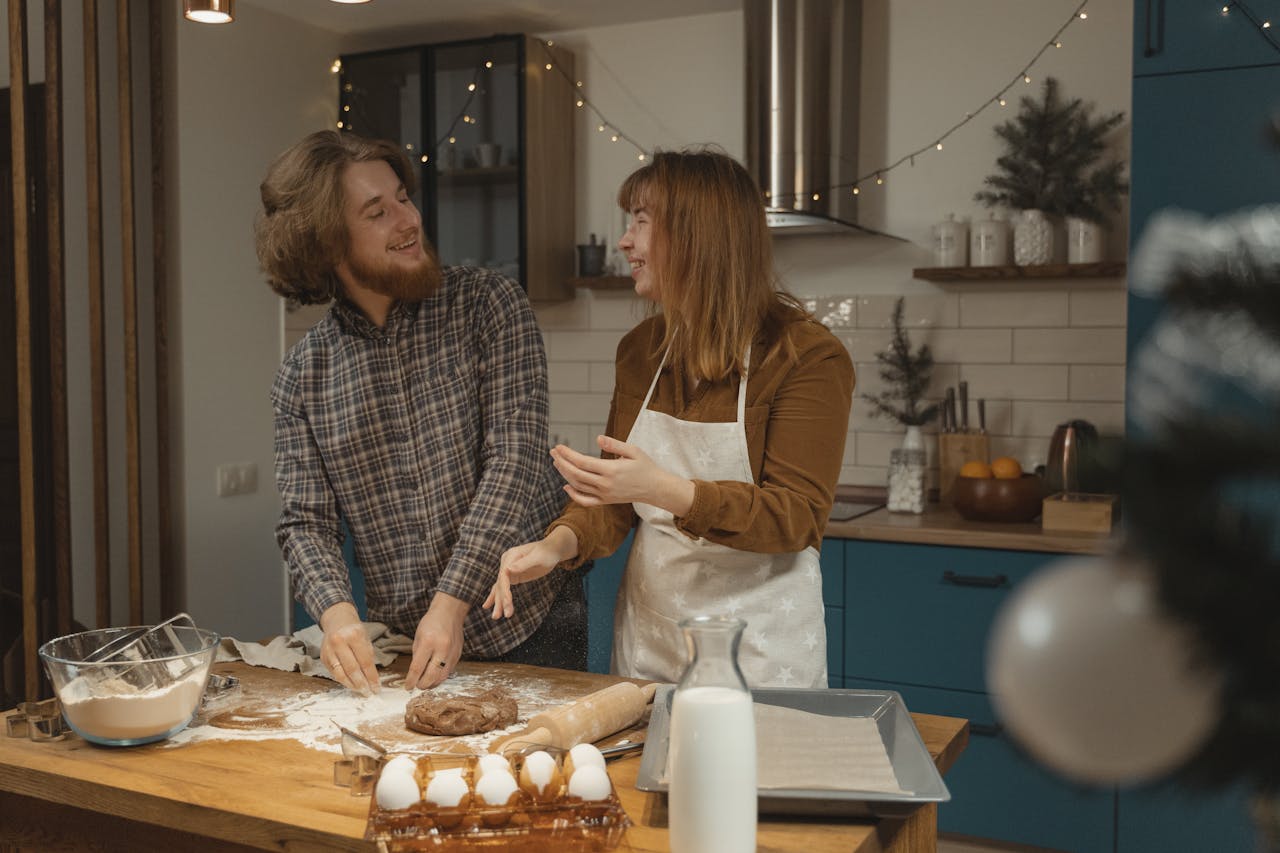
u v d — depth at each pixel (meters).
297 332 4.16
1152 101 2.69
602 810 1.04
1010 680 0.30
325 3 3.91
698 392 1.74
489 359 1.85
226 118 3.88
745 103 3.57
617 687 1.41
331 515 1.88
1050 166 3.38
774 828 1.09
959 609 2.96
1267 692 0.28
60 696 1.34
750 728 0.97
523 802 1.04
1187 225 0.31
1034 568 2.86
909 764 1.16
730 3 3.81
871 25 3.68
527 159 3.91
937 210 3.62
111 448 3.73
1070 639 0.29
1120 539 0.30
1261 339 0.29
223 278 3.89
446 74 4.03
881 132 3.68
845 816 1.10
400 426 1.84
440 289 1.87
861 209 3.71
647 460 1.43
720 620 0.98
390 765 1.08
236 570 3.96
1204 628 0.28
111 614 3.73
